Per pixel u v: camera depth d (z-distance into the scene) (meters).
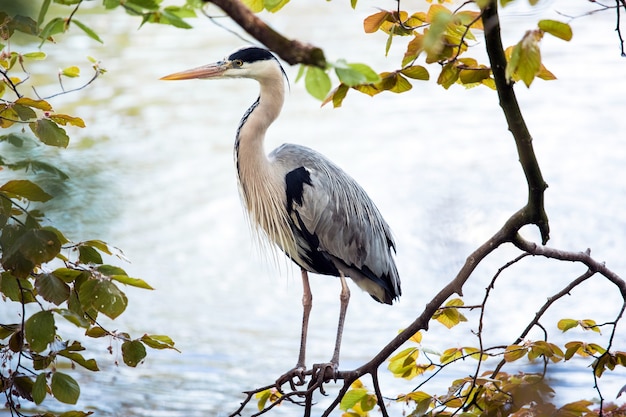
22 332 5.05
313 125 23.05
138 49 27.88
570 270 15.76
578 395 10.87
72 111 23.20
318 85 3.57
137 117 22.95
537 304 14.55
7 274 5.23
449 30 5.36
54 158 6.22
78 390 5.18
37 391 5.10
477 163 19.92
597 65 26.33
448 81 5.79
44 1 3.67
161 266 16.38
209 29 30.61
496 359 12.49
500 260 16.19
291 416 11.46
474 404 5.48
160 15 3.92
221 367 12.76
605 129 21.66
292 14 32.25
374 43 28.27
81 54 26.86
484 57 24.02
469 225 17.06
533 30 3.98
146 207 18.31
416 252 16.41
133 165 20.12
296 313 14.81
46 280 4.75
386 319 14.45
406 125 22.69
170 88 25.20
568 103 23.61
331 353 13.35
